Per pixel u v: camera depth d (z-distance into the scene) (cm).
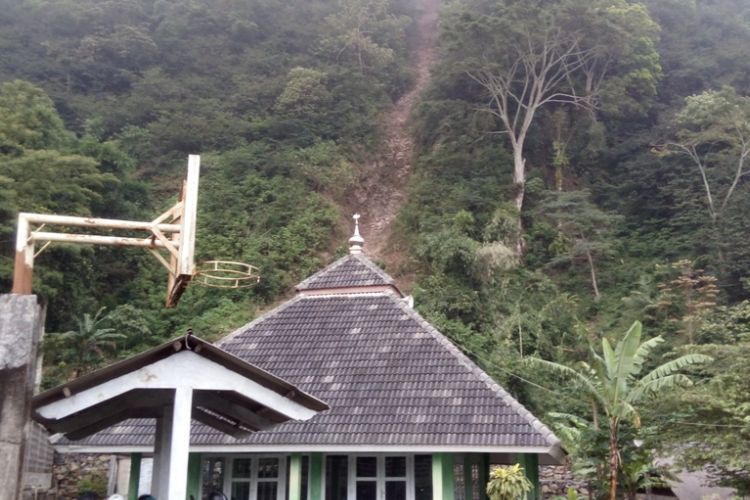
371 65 5012
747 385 1616
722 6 5238
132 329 2797
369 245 3672
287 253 3356
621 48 3691
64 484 2122
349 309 1496
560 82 3997
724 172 3450
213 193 3684
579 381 1550
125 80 4675
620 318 2962
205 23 5106
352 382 1309
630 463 1505
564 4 3506
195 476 1270
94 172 2989
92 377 732
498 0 3944
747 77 4281
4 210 2362
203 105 4362
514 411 1195
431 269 2984
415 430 1187
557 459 1280
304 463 1293
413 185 3809
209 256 3278
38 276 2473
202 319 2942
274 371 1359
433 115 4056
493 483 1152
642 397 1516
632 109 3828
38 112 3145
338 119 4372
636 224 3591
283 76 4644
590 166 3909
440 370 1303
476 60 3659
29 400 693
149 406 882
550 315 2862
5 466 669
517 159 3666
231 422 1036
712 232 3103
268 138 4109
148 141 4081
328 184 3872
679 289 2922
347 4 5419
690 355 1473
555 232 3406
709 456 1541
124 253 3206
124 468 2127
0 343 695
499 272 2953
